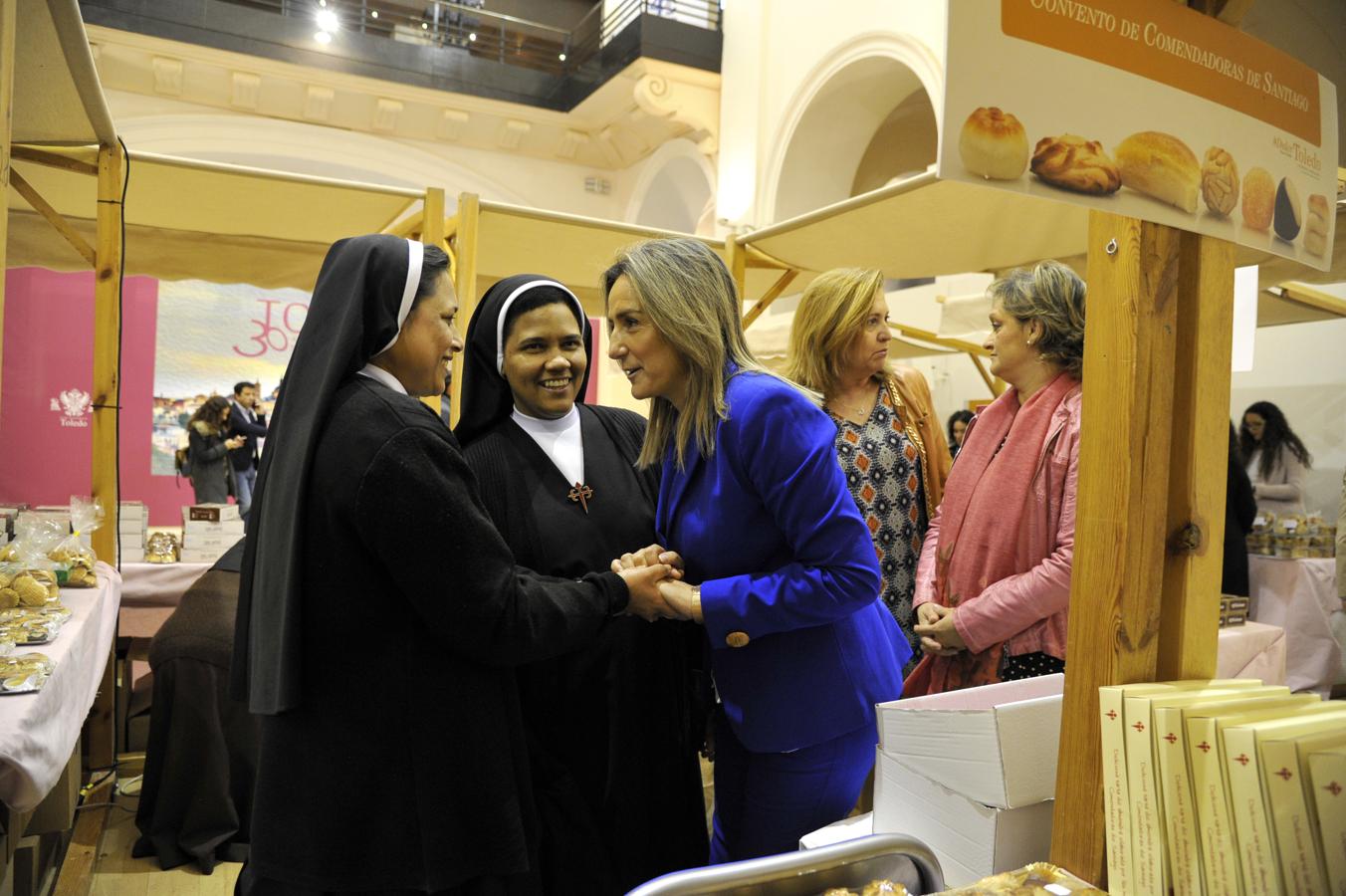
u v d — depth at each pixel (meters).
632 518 1.77
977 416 2.09
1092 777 1.03
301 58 9.63
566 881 1.61
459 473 1.36
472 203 3.17
